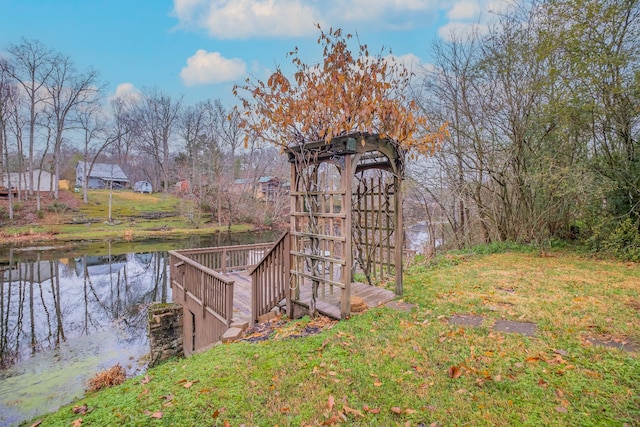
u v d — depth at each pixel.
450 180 9.98
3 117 25.17
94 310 10.06
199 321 6.29
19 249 18.06
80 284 12.73
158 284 12.82
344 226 3.77
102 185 38.94
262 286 4.72
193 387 2.59
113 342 7.87
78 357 7.07
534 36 7.57
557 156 7.66
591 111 6.55
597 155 7.13
